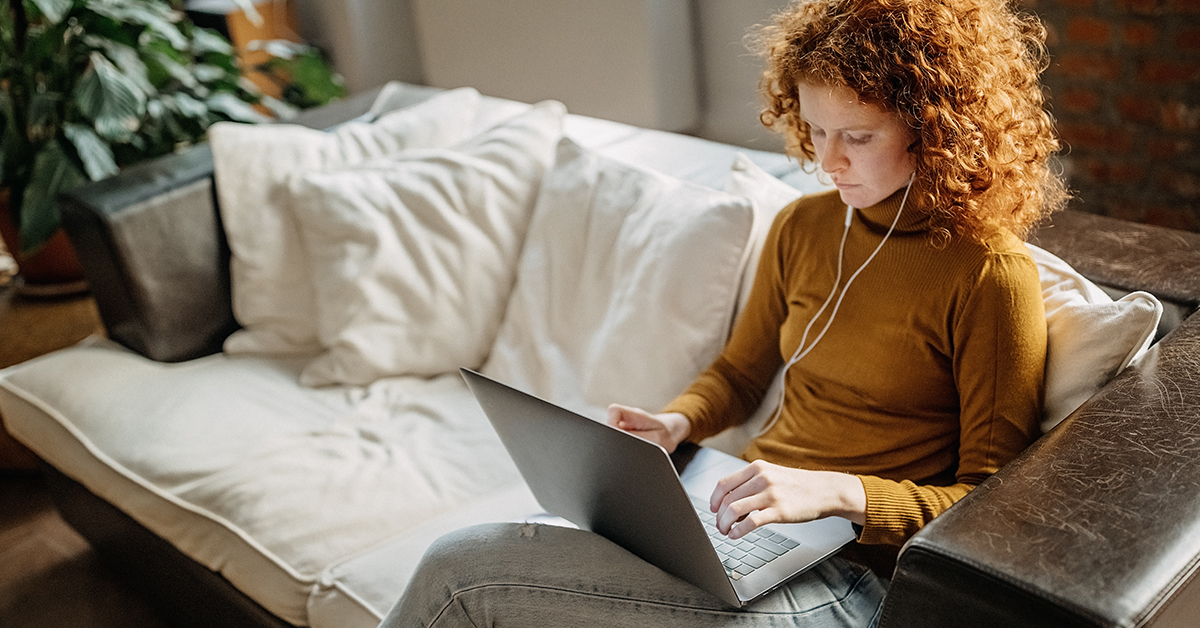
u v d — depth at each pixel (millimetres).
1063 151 2357
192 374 1916
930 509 1087
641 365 1558
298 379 1899
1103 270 1309
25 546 2168
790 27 1236
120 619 1907
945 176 1124
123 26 2674
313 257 1908
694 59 2631
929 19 1123
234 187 1971
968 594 839
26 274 2734
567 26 2693
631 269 1610
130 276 1901
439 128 2080
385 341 1838
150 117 2725
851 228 1256
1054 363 1181
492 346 1877
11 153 2512
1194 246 1334
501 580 1078
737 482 1078
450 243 1861
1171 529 855
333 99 3166
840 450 1248
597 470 1053
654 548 1085
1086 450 979
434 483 1558
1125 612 771
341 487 1551
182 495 1606
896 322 1189
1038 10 2256
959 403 1204
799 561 1110
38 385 1922
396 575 1341
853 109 1134
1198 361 1104
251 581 1472
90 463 1763
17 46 2590
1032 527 875
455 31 3012
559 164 1817
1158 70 2131
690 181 1771
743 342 1411
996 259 1130
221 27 3318
